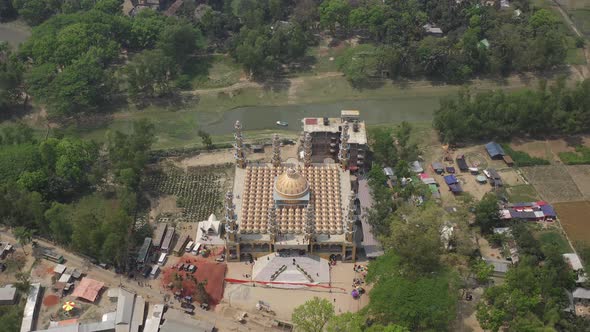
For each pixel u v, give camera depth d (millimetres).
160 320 192000
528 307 183500
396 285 183625
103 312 196250
